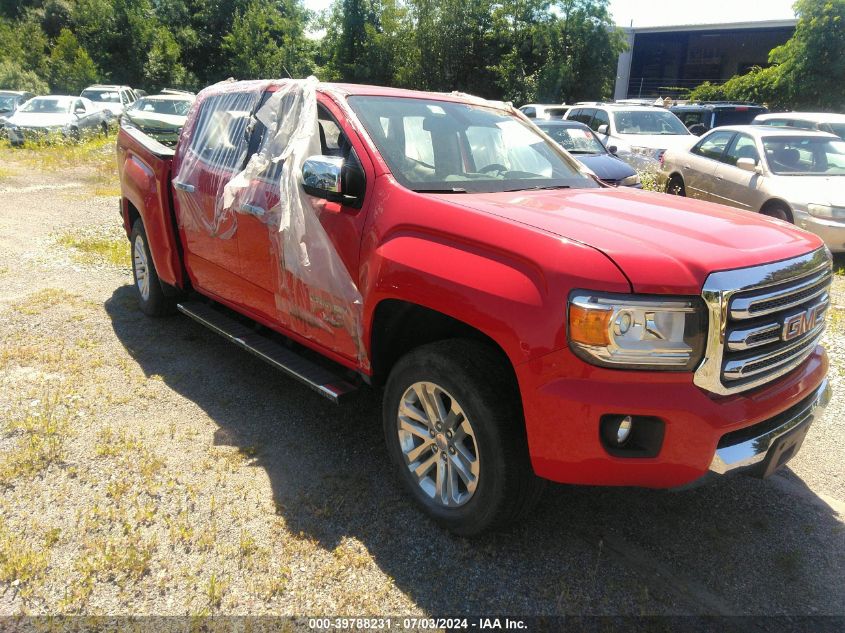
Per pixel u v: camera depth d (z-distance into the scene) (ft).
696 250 8.23
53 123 58.95
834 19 70.23
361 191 10.67
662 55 144.46
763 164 29.96
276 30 135.95
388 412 10.37
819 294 9.41
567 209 9.72
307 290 11.53
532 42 106.83
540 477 8.69
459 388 8.90
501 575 8.94
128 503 10.08
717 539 9.87
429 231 9.46
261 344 13.32
